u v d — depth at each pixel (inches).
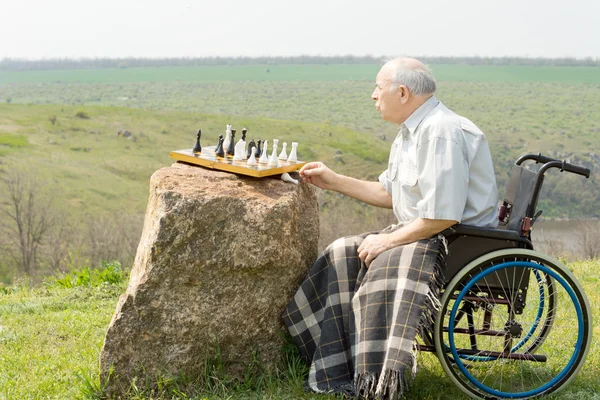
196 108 3129.9
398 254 123.0
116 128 2645.2
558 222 1301.7
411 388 132.6
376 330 121.3
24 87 4106.8
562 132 2231.8
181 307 127.1
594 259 277.7
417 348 127.8
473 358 137.9
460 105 2839.6
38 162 2086.6
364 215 1331.2
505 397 127.2
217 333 129.6
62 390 134.5
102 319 189.9
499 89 3425.2
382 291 122.0
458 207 120.9
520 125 2362.2
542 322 144.3
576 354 127.3
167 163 2327.8
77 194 1818.4
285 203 129.6
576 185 1510.8
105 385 128.0
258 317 132.3
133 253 1473.9
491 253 123.2
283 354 135.3
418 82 128.3
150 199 135.4
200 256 125.1
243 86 4111.7
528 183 128.8
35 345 166.1
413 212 130.0
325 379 127.4
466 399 129.0
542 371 141.6
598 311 188.2
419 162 124.6
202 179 134.0
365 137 2245.3
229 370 132.6
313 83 4252.0
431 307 120.6
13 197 1536.7
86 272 269.3
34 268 1400.1
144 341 127.3
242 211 126.3
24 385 138.0
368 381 119.7
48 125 2664.9
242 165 138.3
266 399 127.3
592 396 129.3
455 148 122.0
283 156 154.3
